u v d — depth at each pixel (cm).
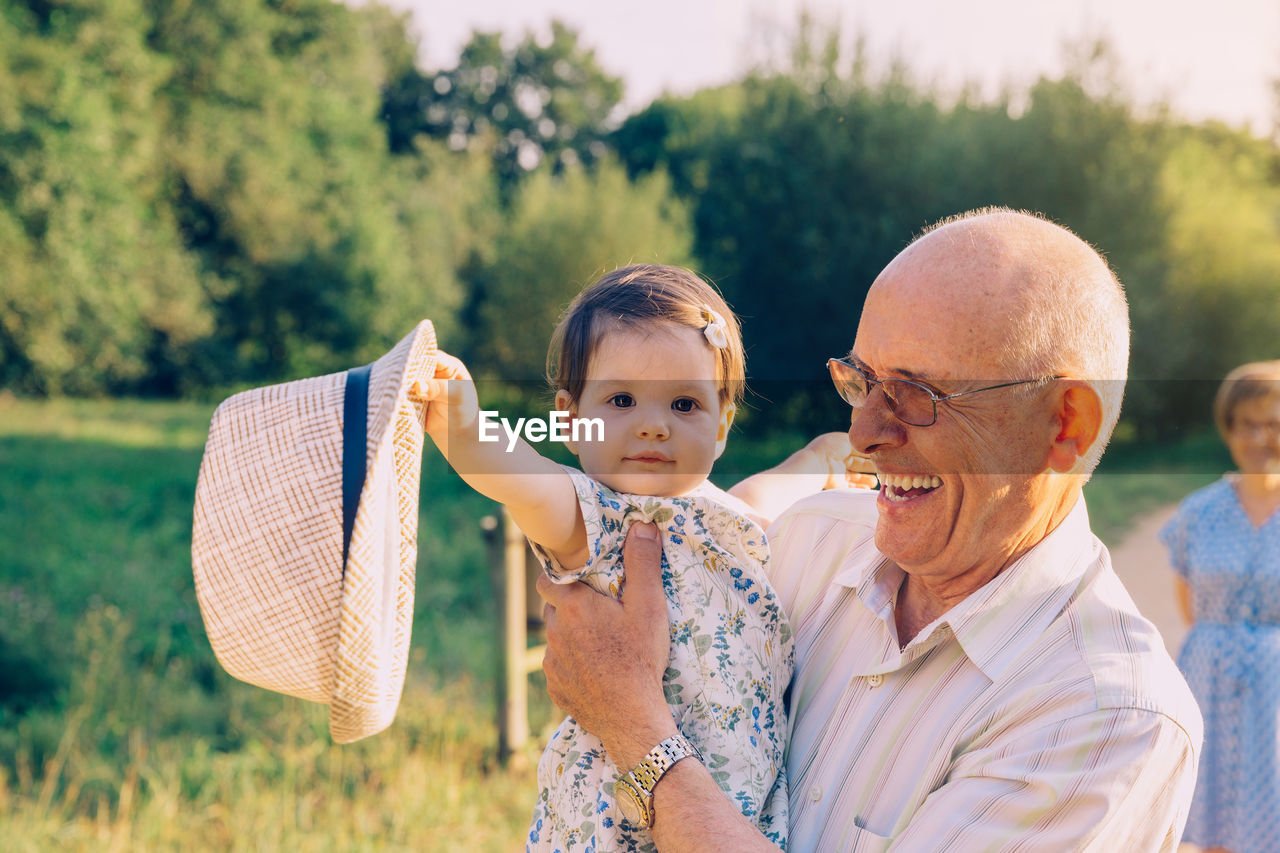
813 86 1658
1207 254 1484
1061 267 135
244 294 2244
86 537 859
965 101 1628
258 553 120
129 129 2058
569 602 142
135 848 382
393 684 133
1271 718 350
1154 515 953
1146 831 122
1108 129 1509
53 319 1866
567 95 3391
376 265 2223
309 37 2736
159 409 1861
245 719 504
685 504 147
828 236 1603
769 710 149
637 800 131
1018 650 134
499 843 390
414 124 3319
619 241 1780
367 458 120
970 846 122
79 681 534
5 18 1919
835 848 139
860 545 163
